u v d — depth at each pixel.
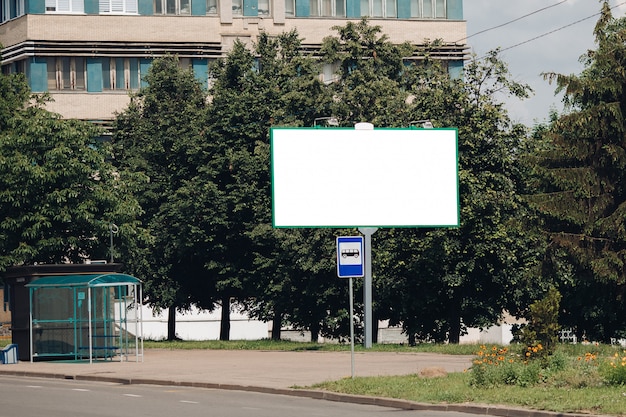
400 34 84.00
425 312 53.75
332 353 41.12
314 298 55.69
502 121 52.66
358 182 46.09
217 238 58.03
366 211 46.09
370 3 84.19
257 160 56.12
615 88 49.84
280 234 52.75
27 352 39.75
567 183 49.94
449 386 24.28
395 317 55.16
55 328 39.69
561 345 35.66
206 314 81.12
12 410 22.77
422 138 46.72
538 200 49.78
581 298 54.16
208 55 80.38
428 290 52.31
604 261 48.38
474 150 51.72
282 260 55.50
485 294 53.22
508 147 52.84
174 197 58.44
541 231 49.97
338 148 45.97
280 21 82.19
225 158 57.28
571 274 52.28
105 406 23.50
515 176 53.44
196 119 60.03
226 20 81.00
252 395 26.08
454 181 47.06
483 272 51.78
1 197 45.06
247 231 56.59
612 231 49.47
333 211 45.84
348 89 56.91
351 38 59.88
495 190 51.56
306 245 52.41
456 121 52.41
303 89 56.38
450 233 49.88
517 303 53.56
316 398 25.05
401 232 50.97
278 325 60.16
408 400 22.81
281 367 33.34
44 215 45.56
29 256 46.25
